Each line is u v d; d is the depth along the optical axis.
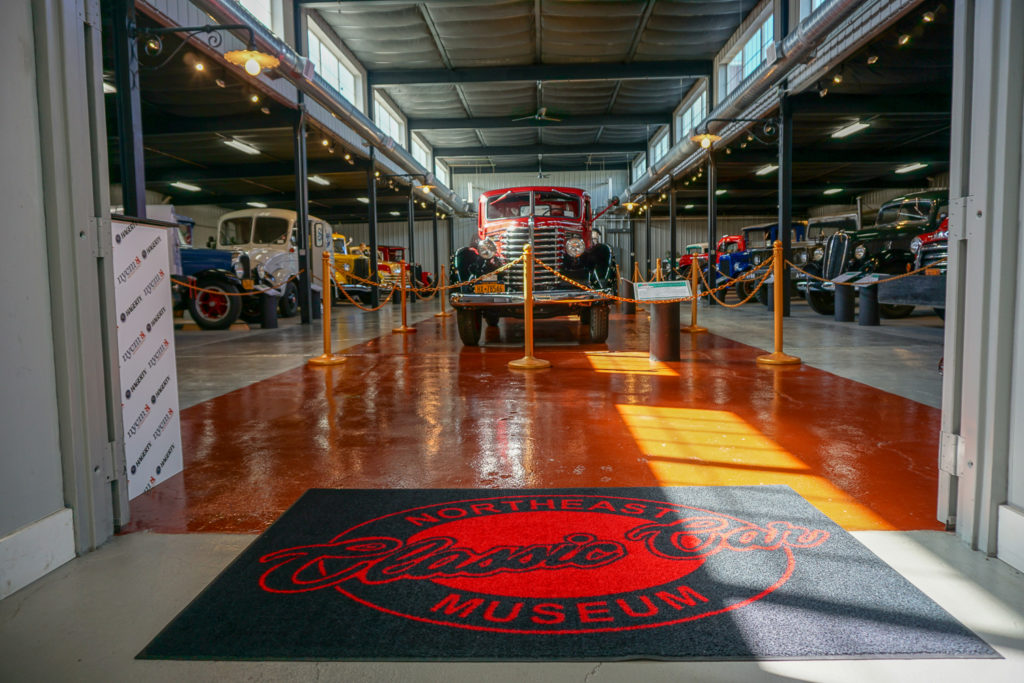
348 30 13.48
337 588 1.59
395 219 27.58
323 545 1.84
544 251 6.84
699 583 1.57
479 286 6.66
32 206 1.69
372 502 2.20
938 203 8.45
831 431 3.11
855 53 9.06
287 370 5.50
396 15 12.73
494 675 1.23
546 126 20.36
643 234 28.88
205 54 8.48
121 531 2.01
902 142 16.14
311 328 10.12
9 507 1.62
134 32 6.62
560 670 1.25
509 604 1.49
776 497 2.18
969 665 1.25
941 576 1.61
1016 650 1.29
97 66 1.93
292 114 11.38
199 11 8.09
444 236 29.02
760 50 12.65
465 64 15.51
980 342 1.73
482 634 1.37
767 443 2.91
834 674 1.22
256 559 1.76
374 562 1.73
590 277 6.95
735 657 1.27
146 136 11.80
